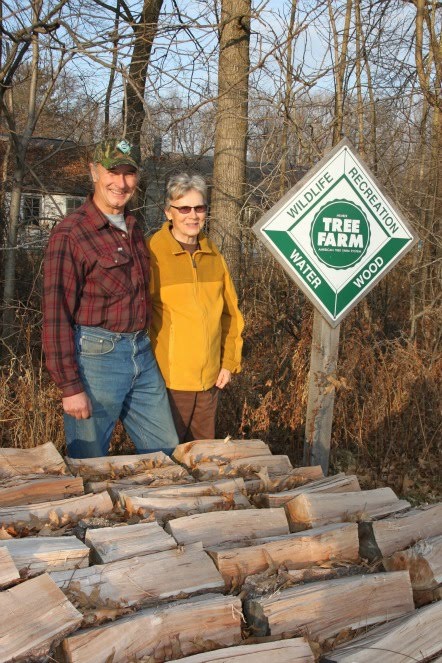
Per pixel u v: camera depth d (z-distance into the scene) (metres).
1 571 2.22
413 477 5.39
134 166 3.32
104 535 2.56
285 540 2.74
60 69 6.15
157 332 3.81
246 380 5.64
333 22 6.48
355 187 3.80
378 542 2.89
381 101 7.21
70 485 2.99
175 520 2.74
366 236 3.87
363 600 2.58
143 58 6.82
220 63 6.71
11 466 3.12
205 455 3.52
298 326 6.34
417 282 7.30
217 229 6.67
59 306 3.32
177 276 3.74
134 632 2.18
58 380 3.34
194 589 2.45
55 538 2.49
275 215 3.67
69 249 3.32
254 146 7.14
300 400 5.60
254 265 6.68
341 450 5.76
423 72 7.58
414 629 2.49
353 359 5.84
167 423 3.72
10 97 6.61
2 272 6.67
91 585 2.32
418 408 5.71
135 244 3.52
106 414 3.55
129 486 3.11
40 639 2.05
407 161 7.50
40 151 8.55
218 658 2.16
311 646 2.36
